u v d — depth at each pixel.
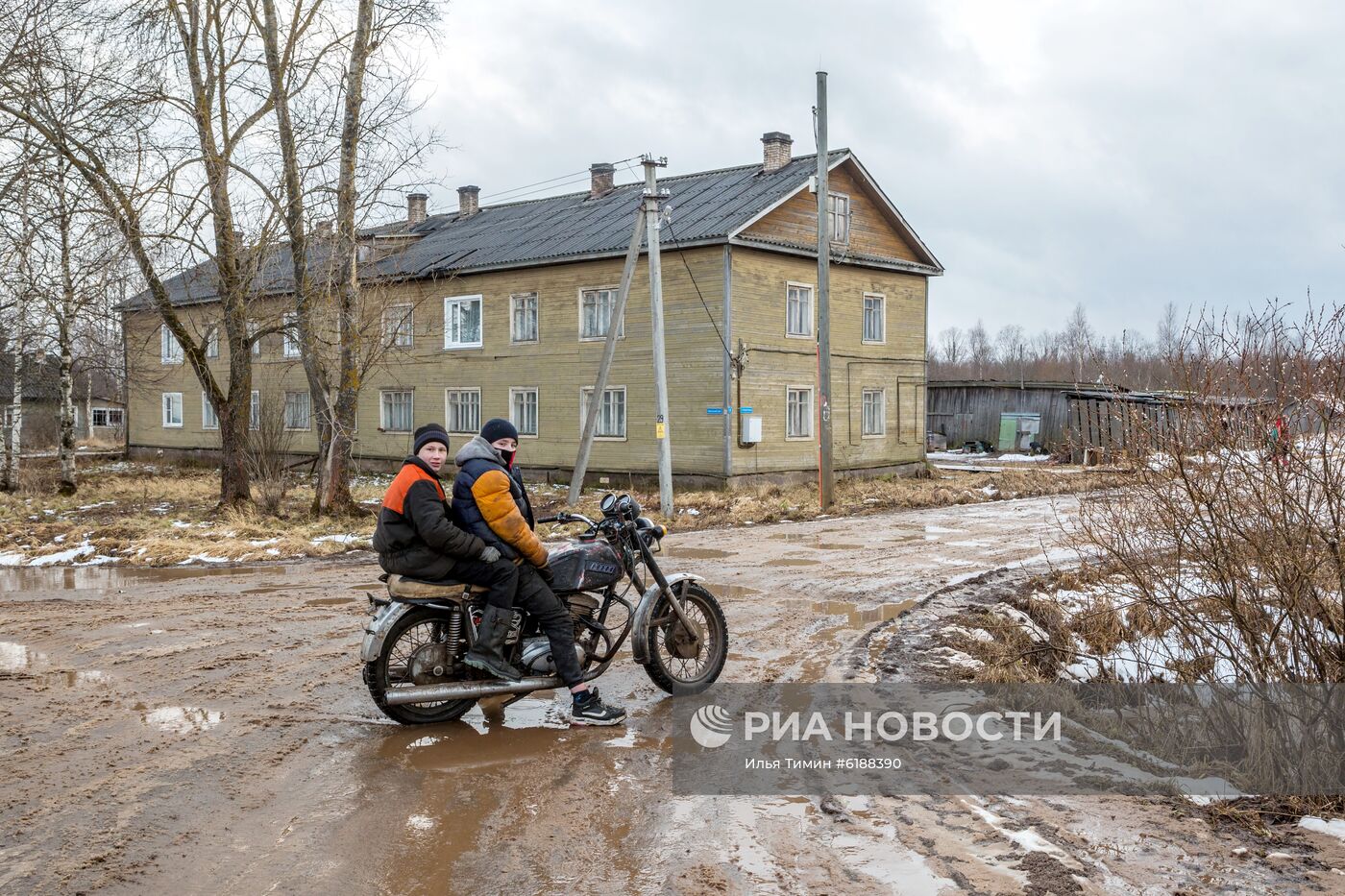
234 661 7.97
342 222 18.47
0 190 16.38
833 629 9.23
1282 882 4.08
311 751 5.83
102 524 18.56
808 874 4.22
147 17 17.75
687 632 7.11
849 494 24.28
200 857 4.40
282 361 35.94
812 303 28.20
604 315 27.86
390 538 6.25
